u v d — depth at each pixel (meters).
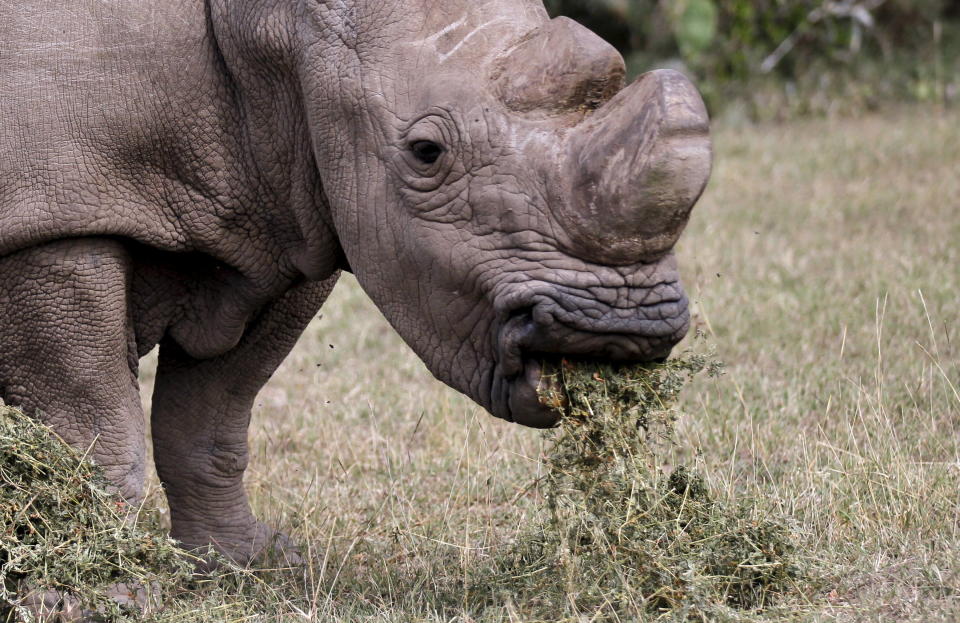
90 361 14.21
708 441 18.98
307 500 18.22
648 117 11.13
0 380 14.59
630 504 13.05
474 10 12.55
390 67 12.60
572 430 12.48
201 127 14.06
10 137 13.74
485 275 12.04
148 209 14.12
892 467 16.20
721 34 47.91
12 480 13.63
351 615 14.11
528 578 13.62
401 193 12.51
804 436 18.39
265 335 16.20
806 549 14.41
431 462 19.41
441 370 12.73
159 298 15.05
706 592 13.05
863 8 48.00
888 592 13.21
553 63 11.95
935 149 38.06
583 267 11.69
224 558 15.05
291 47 13.36
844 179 36.03
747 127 44.28
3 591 13.05
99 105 13.82
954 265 26.42
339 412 21.92
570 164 11.66
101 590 13.45
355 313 27.97
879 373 18.50
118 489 14.46
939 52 48.16
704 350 22.95
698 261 28.56
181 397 16.52
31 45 13.93
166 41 13.95
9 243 13.70
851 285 25.81
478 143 12.04
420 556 15.96
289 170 14.01
